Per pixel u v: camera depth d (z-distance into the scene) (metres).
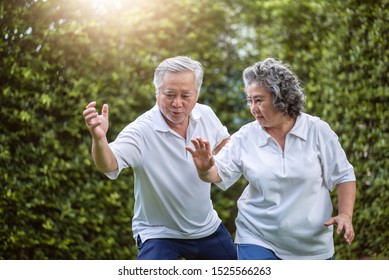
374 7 7.45
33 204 7.07
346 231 4.64
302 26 8.47
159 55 8.16
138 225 5.35
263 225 4.80
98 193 7.48
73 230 7.33
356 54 7.46
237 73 8.88
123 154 4.82
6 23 7.04
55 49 7.30
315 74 8.06
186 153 5.09
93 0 7.59
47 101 7.09
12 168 7.04
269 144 4.79
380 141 7.28
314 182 4.73
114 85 7.75
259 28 8.91
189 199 5.14
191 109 4.94
